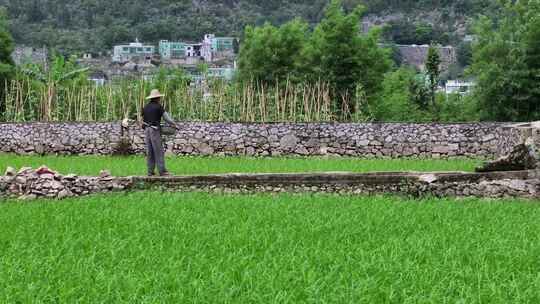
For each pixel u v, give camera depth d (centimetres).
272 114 3734
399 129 2978
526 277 1027
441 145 2959
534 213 1580
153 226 1369
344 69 4562
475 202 1748
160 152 2017
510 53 4119
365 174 1894
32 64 4812
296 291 953
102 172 1922
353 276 1028
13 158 2709
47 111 3459
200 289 951
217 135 2994
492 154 2933
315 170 2241
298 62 4828
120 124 2991
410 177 1894
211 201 1677
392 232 1345
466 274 1039
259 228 1356
